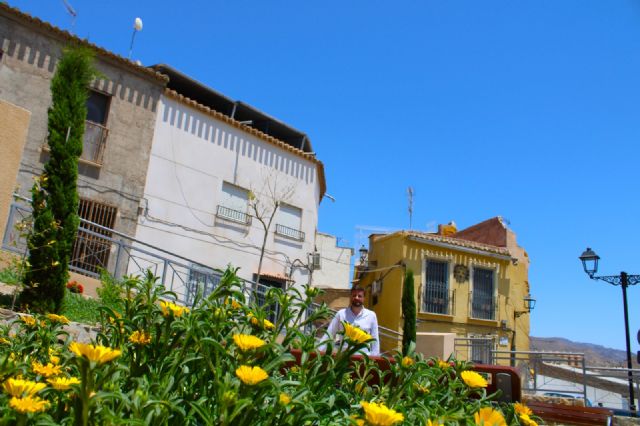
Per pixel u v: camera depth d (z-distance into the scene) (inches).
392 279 994.1
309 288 79.2
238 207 797.2
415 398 75.6
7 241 400.2
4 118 241.4
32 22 599.5
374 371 103.7
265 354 66.2
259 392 58.7
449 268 1013.8
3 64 579.5
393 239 1021.8
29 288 298.7
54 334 92.0
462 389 79.5
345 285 1293.1
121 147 661.3
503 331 1033.5
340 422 66.5
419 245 1002.7
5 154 240.7
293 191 871.1
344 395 71.4
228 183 784.3
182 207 717.3
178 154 722.8
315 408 66.8
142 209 669.3
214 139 773.3
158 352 74.9
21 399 52.8
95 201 629.0
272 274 818.8
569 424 178.1
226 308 79.8
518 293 1077.8
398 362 78.0
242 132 812.0
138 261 650.2
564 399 393.7
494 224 1177.4
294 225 874.1
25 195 550.3
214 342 64.4
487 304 1038.4
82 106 351.9
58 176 327.3
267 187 834.2
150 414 55.0
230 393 55.1
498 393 75.5
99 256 600.4
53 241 304.8
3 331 107.3
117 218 643.5
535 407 185.5
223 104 855.7
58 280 307.9
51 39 613.3
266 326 75.9
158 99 708.0
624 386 725.3
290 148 872.9
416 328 903.7
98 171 636.7
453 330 985.5
